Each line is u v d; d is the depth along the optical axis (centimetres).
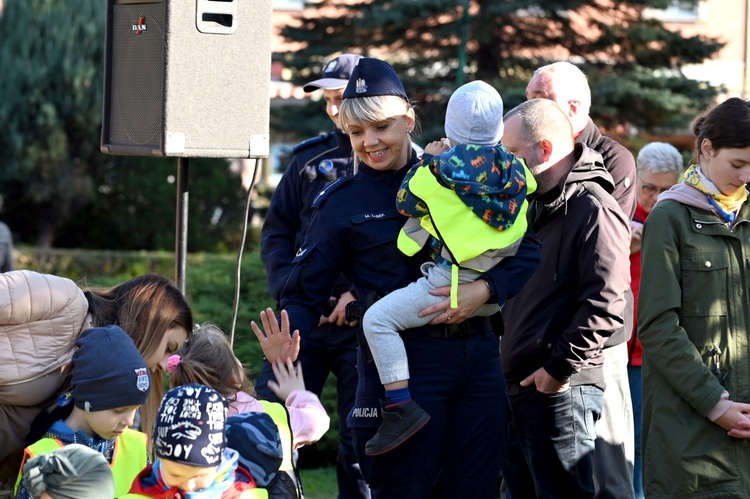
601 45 2180
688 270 567
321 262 528
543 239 614
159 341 510
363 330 504
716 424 557
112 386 448
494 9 2088
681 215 571
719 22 3066
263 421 462
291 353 518
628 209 696
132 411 460
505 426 530
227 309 1096
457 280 492
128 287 524
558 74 691
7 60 2566
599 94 2061
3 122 2542
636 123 2162
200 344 501
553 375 595
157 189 2573
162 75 662
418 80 2134
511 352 628
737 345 564
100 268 2292
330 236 527
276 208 761
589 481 629
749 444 558
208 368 492
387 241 518
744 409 548
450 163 491
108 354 452
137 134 691
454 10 2128
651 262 571
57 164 2583
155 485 411
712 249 566
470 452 512
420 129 577
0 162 2573
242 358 1035
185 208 684
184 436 396
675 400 567
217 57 677
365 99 518
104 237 2689
